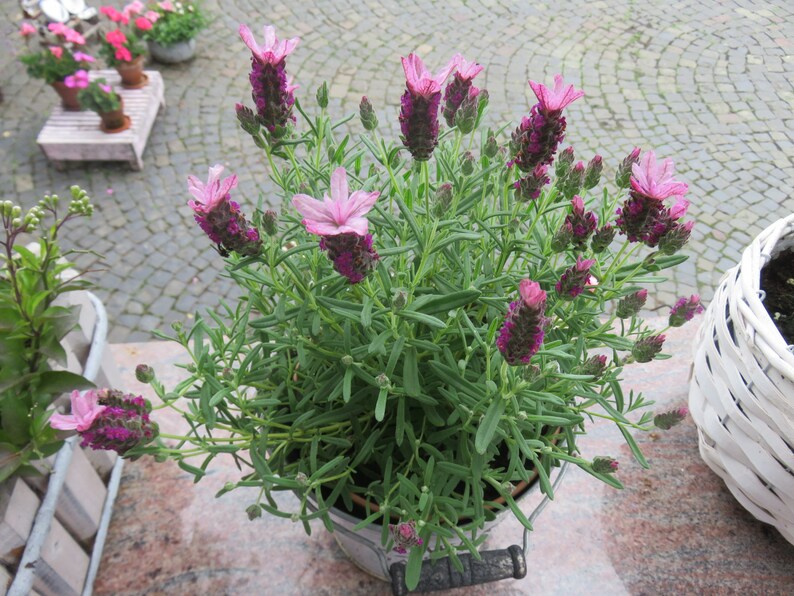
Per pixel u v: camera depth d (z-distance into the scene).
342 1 4.90
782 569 1.69
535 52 4.46
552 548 1.71
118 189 3.57
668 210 1.17
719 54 4.47
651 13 4.86
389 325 1.21
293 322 1.30
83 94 3.47
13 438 1.44
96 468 1.77
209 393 1.21
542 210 1.31
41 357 1.57
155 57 4.33
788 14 4.86
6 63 4.39
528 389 1.19
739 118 3.98
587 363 1.21
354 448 1.39
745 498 1.66
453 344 1.36
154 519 1.76
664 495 1.82
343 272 0.99
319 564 1.68
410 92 1.06
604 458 1.17
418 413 1.39
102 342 1.79
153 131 3.90
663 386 2.06
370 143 1.32
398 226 1.31
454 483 1.25
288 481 1.16
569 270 1.12
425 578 1.38
